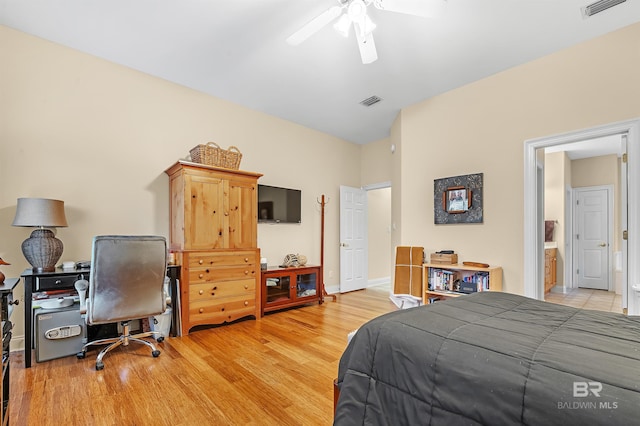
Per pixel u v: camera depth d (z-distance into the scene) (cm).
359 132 550
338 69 340
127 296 250
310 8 246
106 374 228
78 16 257
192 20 261
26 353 238
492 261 355
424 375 112
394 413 115
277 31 275
